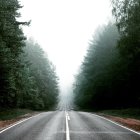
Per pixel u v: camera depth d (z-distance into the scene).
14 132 17.00
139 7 28.38
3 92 37.34
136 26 28.58
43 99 72.50
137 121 25.95
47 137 14.90
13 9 32.91
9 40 32.66
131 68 40.09
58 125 21.11
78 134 16.09
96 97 58.75
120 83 48.94
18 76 39.00
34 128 19.09
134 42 29.55
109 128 19.42
